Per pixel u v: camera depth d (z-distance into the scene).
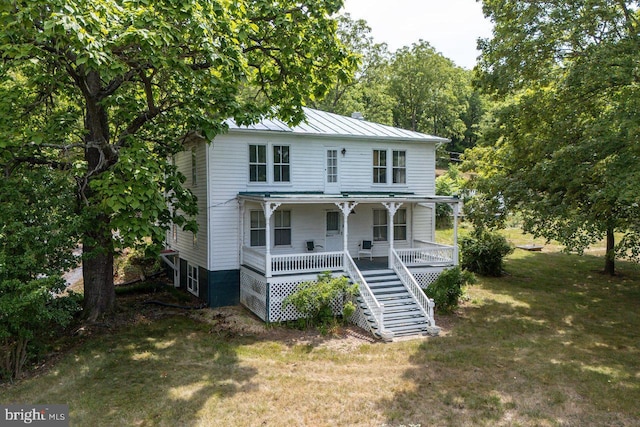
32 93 13.19
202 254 16.47
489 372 10.12
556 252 26.81
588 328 13.55
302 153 16.97
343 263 15.17
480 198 18.48
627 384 9.48
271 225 16.66
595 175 13.43
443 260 16.86
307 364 10.65
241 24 11.26
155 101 14.48
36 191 10.17
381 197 15.66
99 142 12.16
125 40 9.12
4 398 8.74
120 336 12.62
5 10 8.66
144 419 7.90
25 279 9.36
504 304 16.27
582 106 14.18
